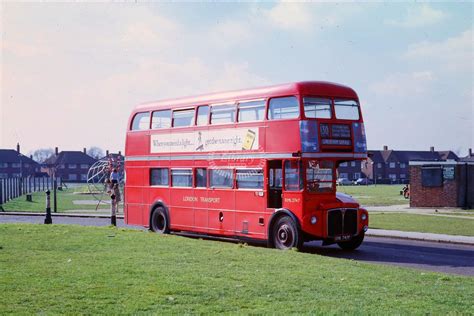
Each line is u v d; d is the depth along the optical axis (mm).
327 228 17406
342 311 8484
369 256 17328
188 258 13492
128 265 12258
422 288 10492
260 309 8586
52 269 11586
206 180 20484
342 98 18125
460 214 34562
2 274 10961
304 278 11180
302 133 17109
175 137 21953
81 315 8102
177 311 8398
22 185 68000
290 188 17547
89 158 163500
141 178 23531
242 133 19109
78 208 41938
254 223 18578
